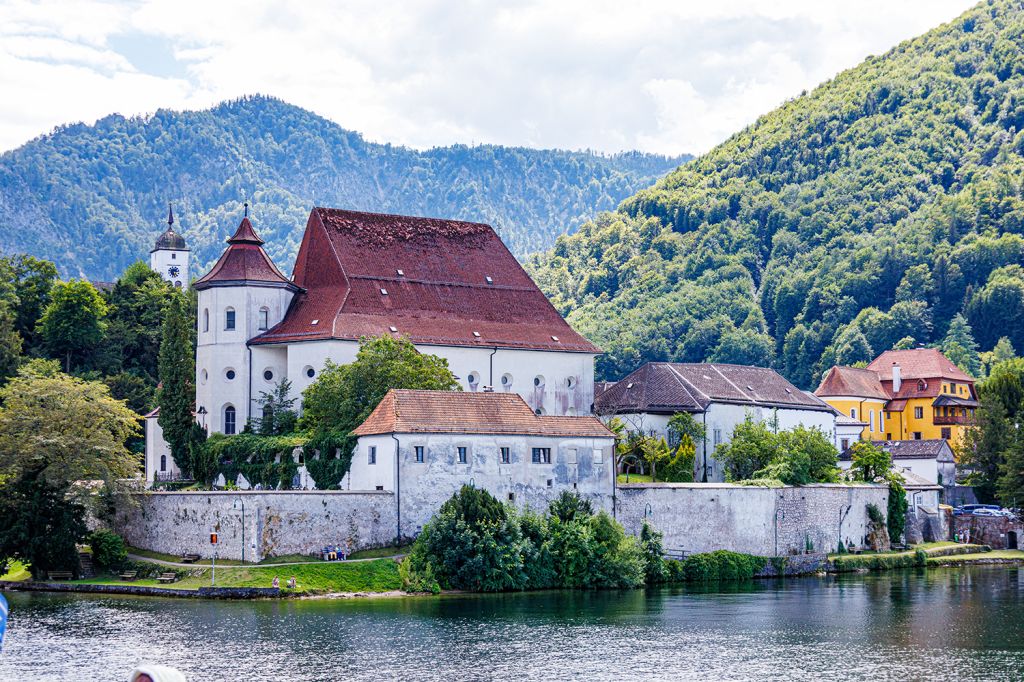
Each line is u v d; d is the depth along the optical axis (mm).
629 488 195375
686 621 163625
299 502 174375
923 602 180625
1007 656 146750
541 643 149125
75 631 150000
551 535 185000
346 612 161375
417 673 135375
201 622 154750
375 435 182125
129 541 184875
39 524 177500
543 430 189500
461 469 183250
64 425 182750
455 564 176750
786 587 193625
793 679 136250
